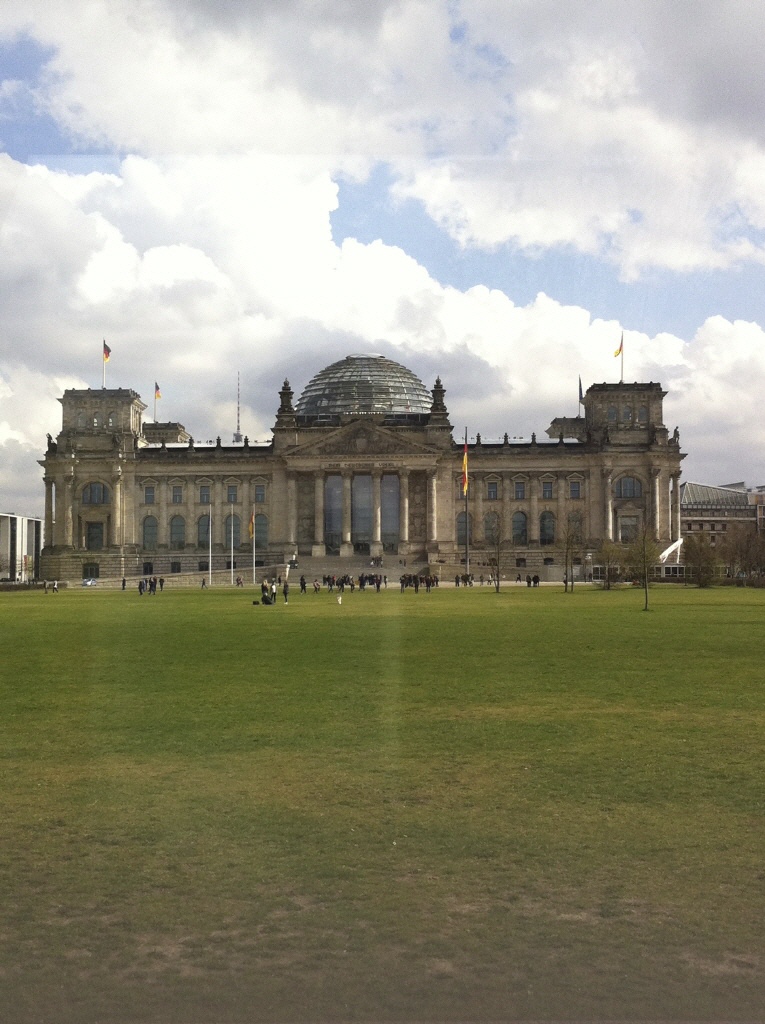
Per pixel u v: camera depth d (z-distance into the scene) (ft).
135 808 82.17
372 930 59.57
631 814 80.53
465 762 97.71
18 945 58.13
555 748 104.12
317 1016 51.06
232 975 54.85
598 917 61.16
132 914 61.82
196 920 61.11
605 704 130.93
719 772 93.97
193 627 260.21
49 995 53.06
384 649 198.49
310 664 173.68
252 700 133.69
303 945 57.88
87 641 219.61
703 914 61.62
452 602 399.85
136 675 159.43
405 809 81.87
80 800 84.33
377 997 52.54
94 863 69.82
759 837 74.95
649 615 305.94
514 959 56.24
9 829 77.00
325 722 117.70
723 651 195.42
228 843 73.72
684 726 115.85
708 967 55.42
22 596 503.61
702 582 568.82
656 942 58.18
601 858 70.49
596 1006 51.70
